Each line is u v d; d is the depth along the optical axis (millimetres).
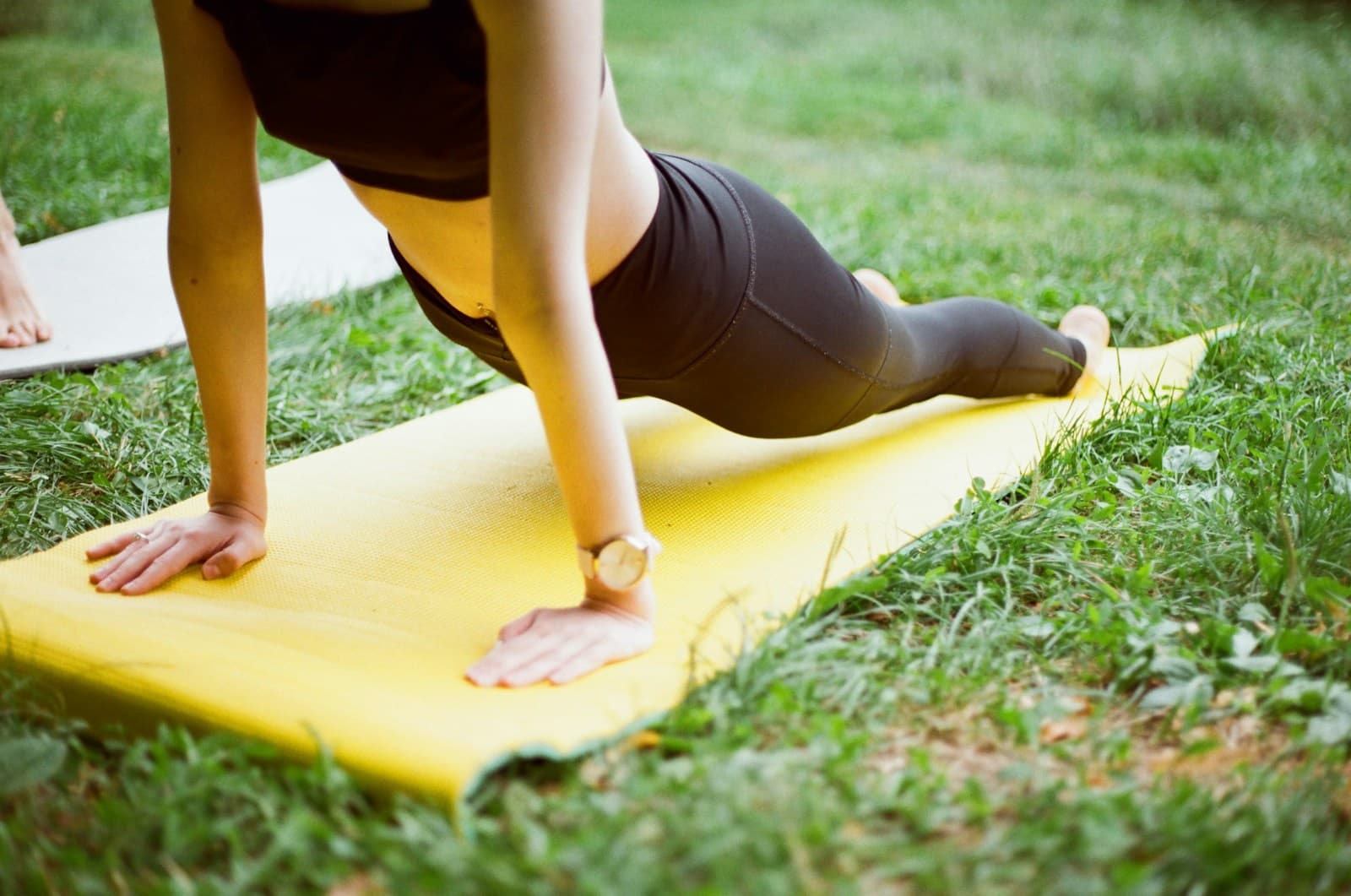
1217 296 3635
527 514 2262
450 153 1745
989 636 1820
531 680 1638
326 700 1558
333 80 1684
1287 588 1854
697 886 1240
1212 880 1271
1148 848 1322
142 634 1725
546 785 1488
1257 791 1411
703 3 11766
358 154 1801
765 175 5641
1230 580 1986
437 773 1394
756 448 2594
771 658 1700
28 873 1337
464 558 2084
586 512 1705
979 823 1378
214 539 2023
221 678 1611
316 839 1351
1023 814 1380
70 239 3941
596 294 1999
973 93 7883
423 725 1497
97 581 1931
